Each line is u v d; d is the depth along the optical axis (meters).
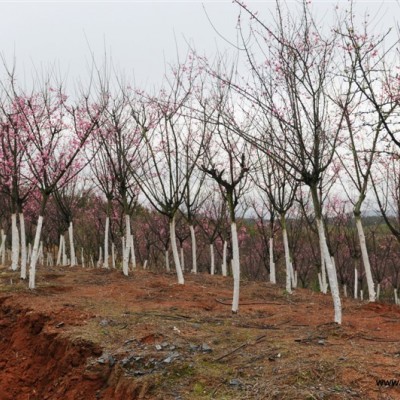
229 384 5.52
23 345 8.74
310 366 5.59
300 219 17.91
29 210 20.33
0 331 9.57
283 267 25.48
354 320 8.37
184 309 9.51
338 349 6.27
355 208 10.83
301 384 5.25
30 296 10.69
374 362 5.66
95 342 7.27
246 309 9.74
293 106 9.99
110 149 14.38
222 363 6.13
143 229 23.02
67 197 18.78
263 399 5.05
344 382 5.21
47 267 16.83
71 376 6.96
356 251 16.97
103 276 14.27
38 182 11.73
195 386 5.61
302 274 23.00
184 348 6.70
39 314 9.02
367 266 10.71
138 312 9.03
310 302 11.12
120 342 7.26
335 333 7.14
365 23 8.89
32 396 7.47
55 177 12.23
